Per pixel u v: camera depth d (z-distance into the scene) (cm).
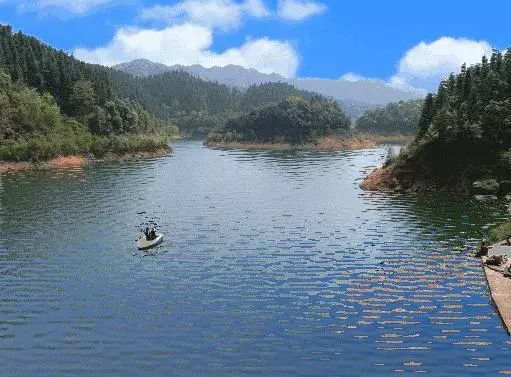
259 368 3647
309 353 3844
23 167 16600
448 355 3772
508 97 11194
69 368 3681
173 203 10138
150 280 5506
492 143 10512
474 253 6234
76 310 4697
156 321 4441
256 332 4206
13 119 19100
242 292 5122
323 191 11494
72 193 11406
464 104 11250
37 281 5500
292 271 5769
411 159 11106
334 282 5378
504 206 9038
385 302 4794
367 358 3753
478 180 10338
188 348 3950
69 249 6756
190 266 5991
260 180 13688
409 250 6488
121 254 6512
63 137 19638
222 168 17088
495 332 4122
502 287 4981
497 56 12331
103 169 16675
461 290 5044
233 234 7512
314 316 4506
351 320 4406
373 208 9256
